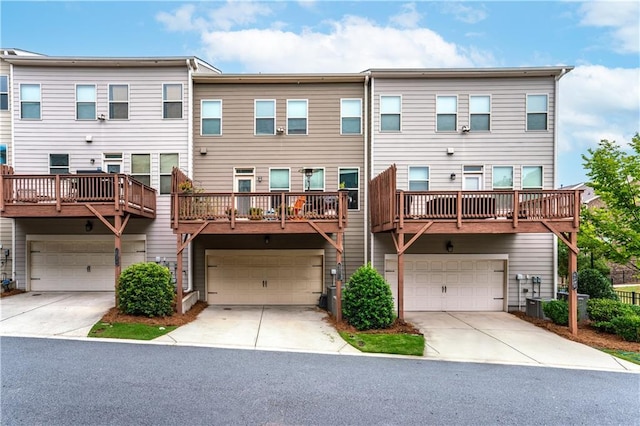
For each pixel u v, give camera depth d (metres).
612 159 10.26
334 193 9.25
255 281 11.53
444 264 11.39
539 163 11.35
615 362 6.54
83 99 11.38
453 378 5.67
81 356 6.18
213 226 9.18
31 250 11.50
